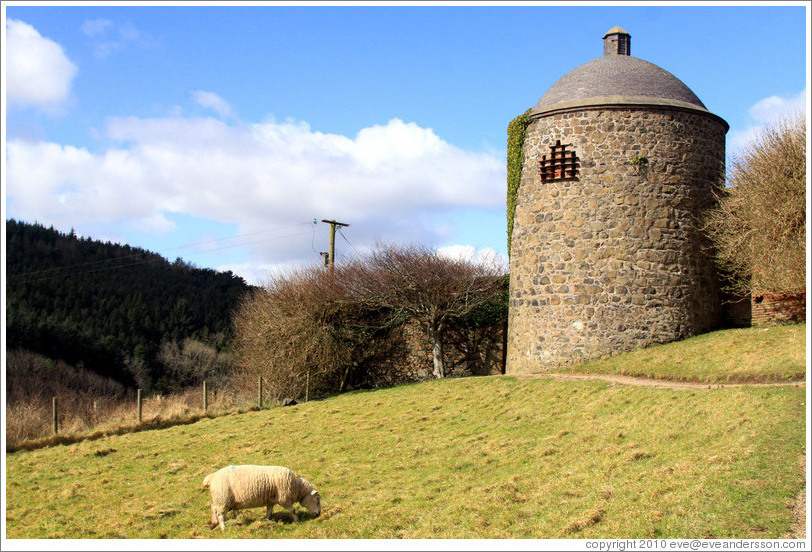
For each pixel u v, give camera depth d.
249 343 32.38
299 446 17.77
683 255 23.02
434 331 27.77
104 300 60.94
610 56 25.08
